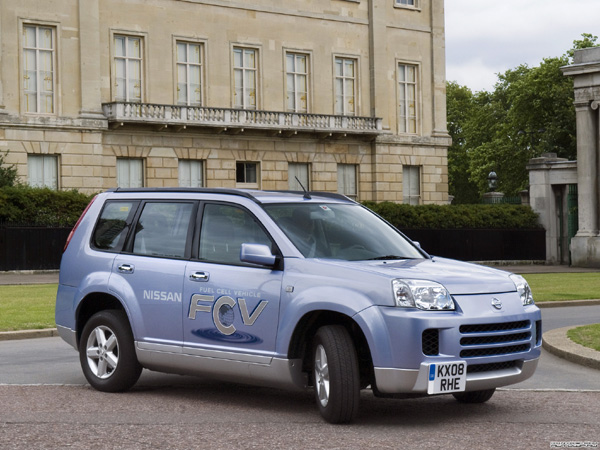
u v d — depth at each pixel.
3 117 43.28
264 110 51.25
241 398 9.66
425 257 9.51
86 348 10.27
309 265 8.65
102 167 46.53
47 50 44.97
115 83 47.09
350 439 7.61
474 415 8.76
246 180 51.81
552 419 8.55
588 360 12.35
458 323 8.05
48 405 9.22
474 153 79.56
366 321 8.05
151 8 48.03
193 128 49.12
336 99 55.03
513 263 50.50
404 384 7.94
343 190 55.31
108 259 10.29
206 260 9.45
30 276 37.56
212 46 50.06
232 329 9.03
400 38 57.22
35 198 40.25
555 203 50.19
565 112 71.00
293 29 53.12
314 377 8.50
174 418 8.54
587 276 35.84
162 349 9.60
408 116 57.75
